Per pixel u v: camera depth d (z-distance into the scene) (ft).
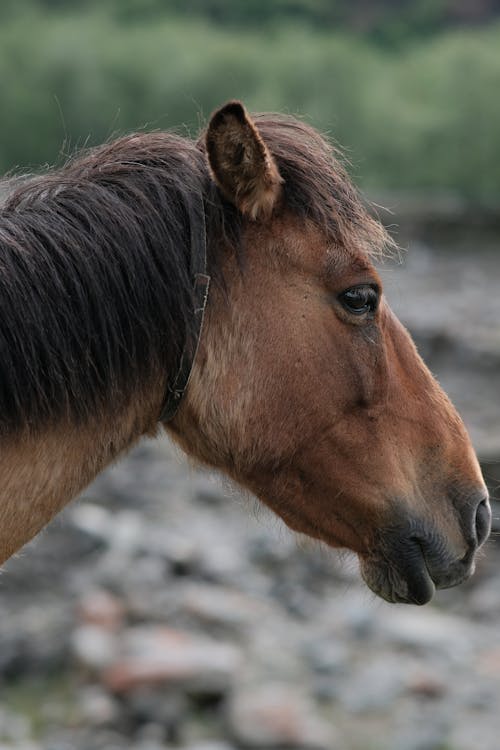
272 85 183.32
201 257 14.89
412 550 16.11
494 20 295.28
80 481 14.88
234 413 15.37
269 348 15.31
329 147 16.29
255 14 290.35
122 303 14.44
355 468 15.84
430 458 16.33
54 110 183.73
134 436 15.24
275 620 36.55
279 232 15.37
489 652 34.37
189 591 37.78
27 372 13.93
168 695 30.68
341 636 35.53
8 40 200.54
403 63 220.84
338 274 15.43
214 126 14.53
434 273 82.02
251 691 31.35
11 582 37.88
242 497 17.66
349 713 30.76
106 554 40.19
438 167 172.76
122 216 14.62
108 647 33.22
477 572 39.75
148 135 15.90
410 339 16.65
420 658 33.99
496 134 173.58
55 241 14.32
